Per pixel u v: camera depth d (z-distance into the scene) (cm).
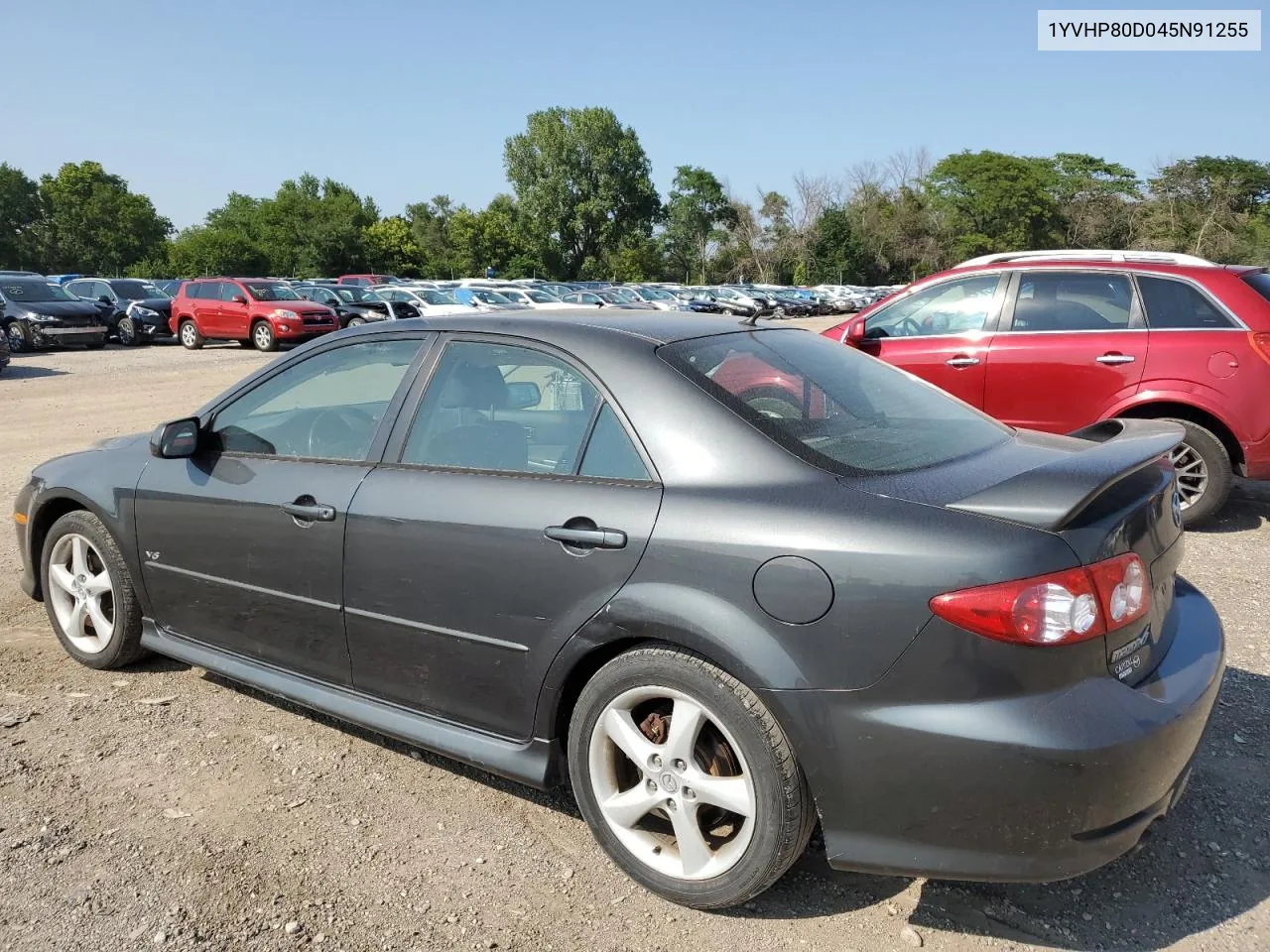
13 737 346
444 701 294
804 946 238
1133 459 234
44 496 409
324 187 9900
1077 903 255
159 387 1500
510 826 294
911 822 221
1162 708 222
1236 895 257
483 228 8875
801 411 271
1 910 250
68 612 413
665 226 10000
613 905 256
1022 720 210
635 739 255
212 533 346
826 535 226
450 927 246
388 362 326
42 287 2234
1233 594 487
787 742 230
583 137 8750
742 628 231
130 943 237
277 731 354
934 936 242
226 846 280
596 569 253
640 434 261
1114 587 221
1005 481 228
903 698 218
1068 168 8688
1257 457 580
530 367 290
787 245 9112
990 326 657
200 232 8275
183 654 370
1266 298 578
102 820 292
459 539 279
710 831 264
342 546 307
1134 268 618
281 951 235
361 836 287
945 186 8806
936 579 215
